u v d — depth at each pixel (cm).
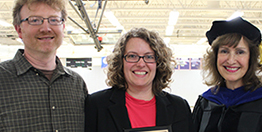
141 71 133
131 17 632
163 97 143
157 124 130
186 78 895
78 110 142
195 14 680
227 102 152
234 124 141
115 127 127
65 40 895
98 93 142
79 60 961
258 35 141
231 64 143
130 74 134
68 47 997
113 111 130
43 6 128
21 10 130
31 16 127
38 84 131
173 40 1016
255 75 146
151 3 591
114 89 142
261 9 540
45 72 138
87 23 346
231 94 153
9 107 121
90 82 934
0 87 122
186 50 977
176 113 138
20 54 134
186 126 137
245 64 143
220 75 163
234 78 145
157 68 143
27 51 136
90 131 130
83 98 149
